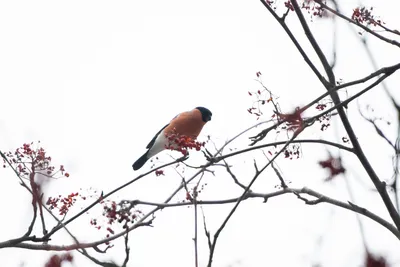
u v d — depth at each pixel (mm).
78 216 8117
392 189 6977
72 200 8141
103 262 7133
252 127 8750
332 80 9102
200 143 9242
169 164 8414
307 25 9125
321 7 8945
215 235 7125
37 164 8000
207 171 8453
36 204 8125
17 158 7969
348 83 8391
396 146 7098
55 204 8273
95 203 8078
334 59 8969
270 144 8430
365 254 5820
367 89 8125
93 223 7852
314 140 8562
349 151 8656
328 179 7668
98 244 7895
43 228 8125
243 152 8406
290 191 9734
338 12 8922
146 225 8000
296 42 9219
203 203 9773
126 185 8336
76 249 7410
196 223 6852
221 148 8992
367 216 8945
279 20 9367
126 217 7816
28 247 8148
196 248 6723
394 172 7004
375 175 8844
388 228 8766
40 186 8000
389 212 8750
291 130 8406
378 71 8297
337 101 9062
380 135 7219
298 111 8359
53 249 8023
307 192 9820
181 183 9000
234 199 9773
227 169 8961
